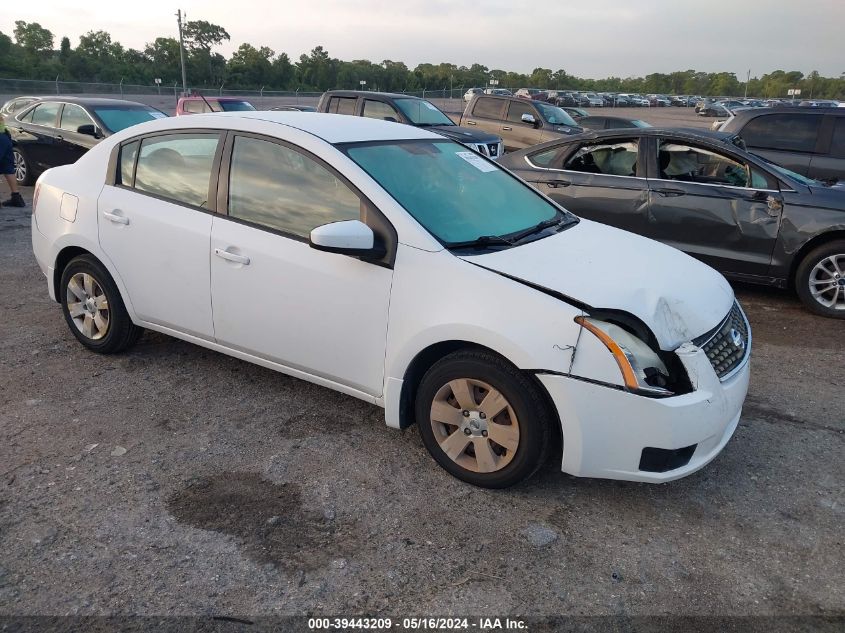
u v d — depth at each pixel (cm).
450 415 327
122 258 426
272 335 375
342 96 1355
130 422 384
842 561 285
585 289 302
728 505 322
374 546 287
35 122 1226
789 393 448
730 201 625
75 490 318
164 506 309
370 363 345
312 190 358
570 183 709
